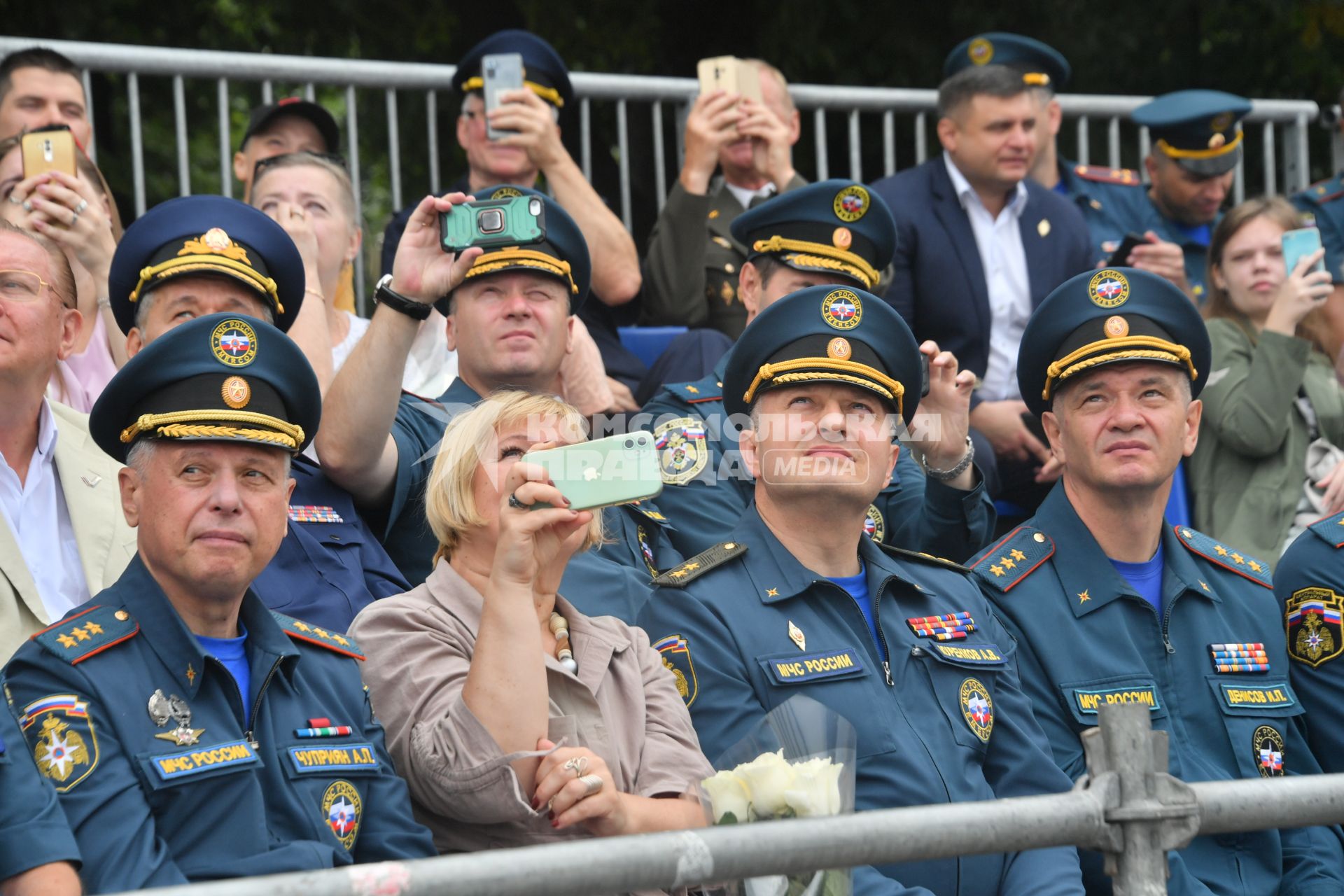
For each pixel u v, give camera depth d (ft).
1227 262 48.83
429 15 75.97
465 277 35.76
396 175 55.88
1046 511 34.88
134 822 23.18
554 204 37.24
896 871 28.66
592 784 25.36
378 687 27.04
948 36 75.51
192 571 24.68
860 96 61.36
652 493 26.30
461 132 50.52
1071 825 21.07
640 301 51.72
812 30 74.90
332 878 17.33
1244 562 35.45
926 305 51.13
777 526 31.30
